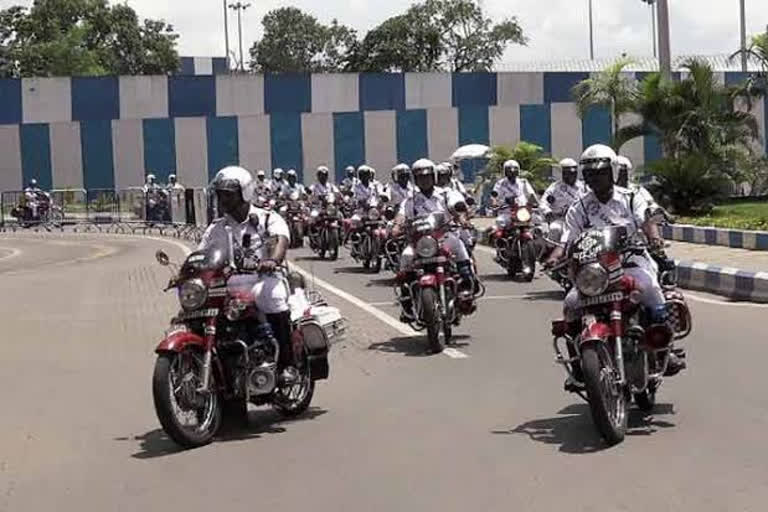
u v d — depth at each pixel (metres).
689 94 31.20
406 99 46.72
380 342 12.20
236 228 7.96
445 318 11.46
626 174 11.18
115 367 11.22
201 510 6.20
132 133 47.41
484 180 37.81
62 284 20.66
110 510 6.30
